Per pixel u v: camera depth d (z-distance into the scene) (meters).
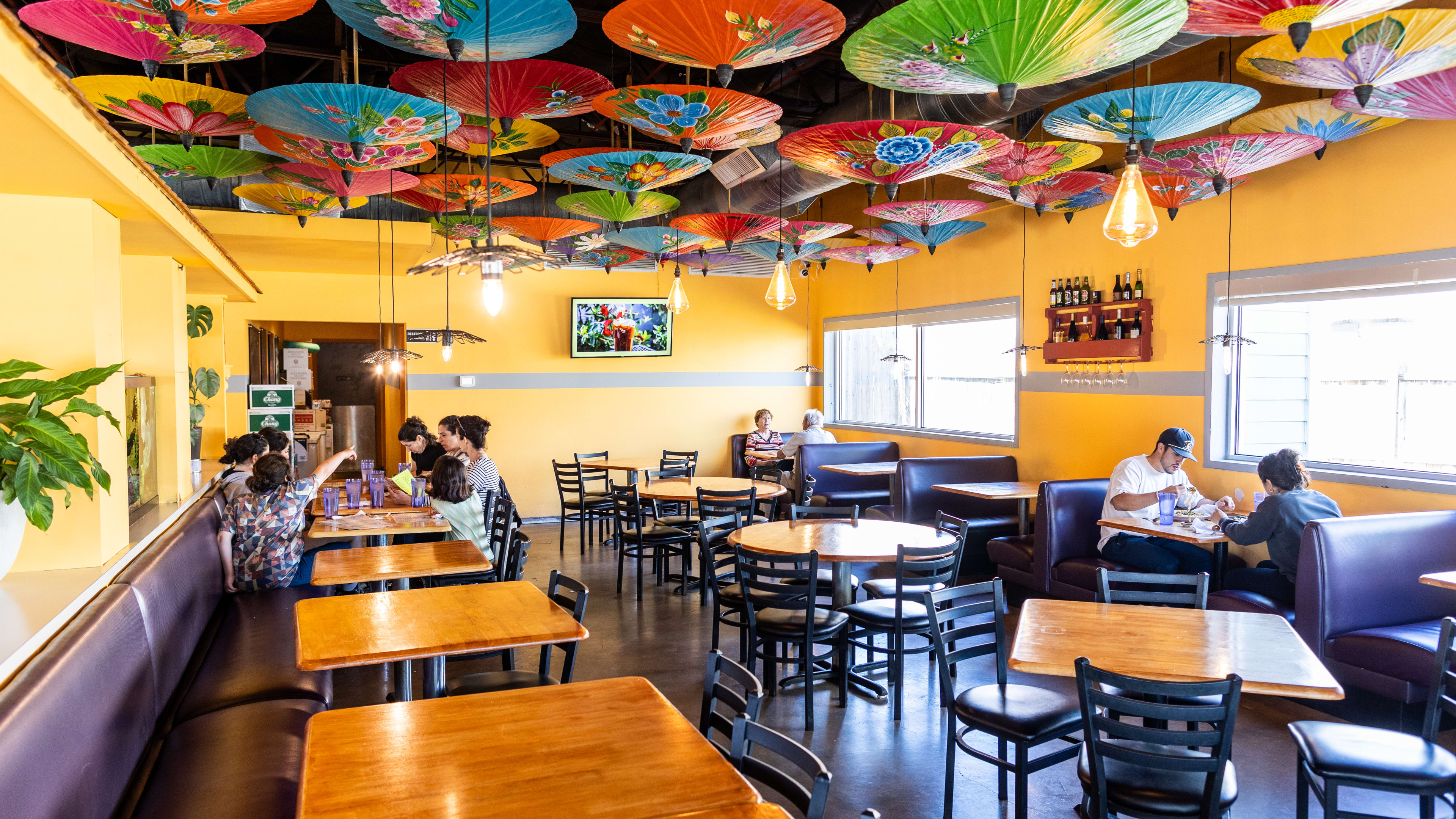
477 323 10.34
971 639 5.87
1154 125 3.64
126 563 3.46
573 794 1.87
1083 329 7.25
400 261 8.92
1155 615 3.30
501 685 3.43
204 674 3.63
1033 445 7.96
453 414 10.25
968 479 7.87
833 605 4.92
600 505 8.51
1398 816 3.33
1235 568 5.91
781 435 11.29
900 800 3.50
